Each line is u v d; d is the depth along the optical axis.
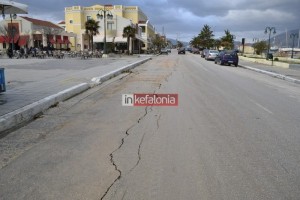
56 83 15.22
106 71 21.86
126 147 6.32
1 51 47.81
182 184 4.71
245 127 8.00
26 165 5.42
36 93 12.07
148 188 4.57
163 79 18.95
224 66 33.81
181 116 9.09
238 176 5.01
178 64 34.53
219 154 5.98
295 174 5.12
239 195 4.41
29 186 4.65
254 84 17.77
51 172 5.12
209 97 12.55
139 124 8.13
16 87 13.70
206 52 47.38
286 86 17.59
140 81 17.89
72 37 74.19
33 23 59.41
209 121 8.55
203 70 26.75
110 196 4.34
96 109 10.05
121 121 8.46
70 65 27.81
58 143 6.59
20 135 7.20
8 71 21.27
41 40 58.78
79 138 6.93
